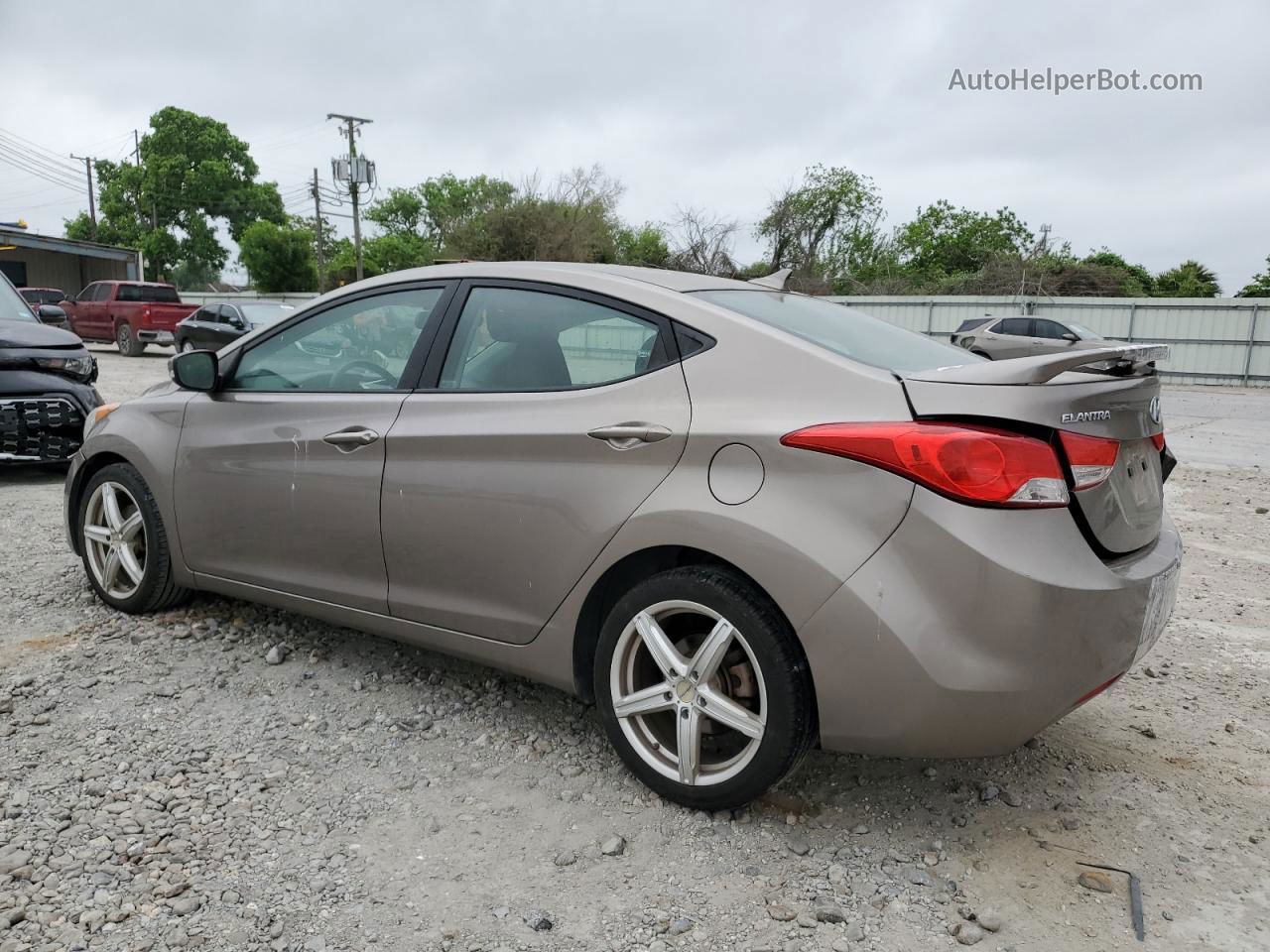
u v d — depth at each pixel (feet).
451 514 9.75
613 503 8.63
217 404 12.23
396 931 6.99
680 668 8.46
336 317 11.46
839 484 7.55
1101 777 9.73
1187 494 26.68
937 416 7.44
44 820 8.23
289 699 10.94
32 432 22.21
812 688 7.95
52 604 13.88
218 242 248.93
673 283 9.55
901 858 8.14
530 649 9.52
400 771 9.41
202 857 7.82
